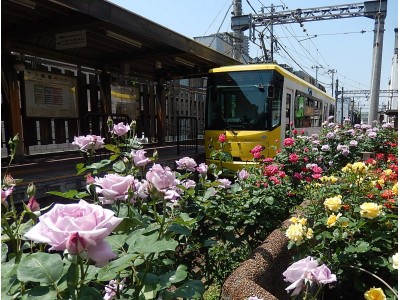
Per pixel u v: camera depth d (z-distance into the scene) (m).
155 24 6.61
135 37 7.09
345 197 3.14
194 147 11.49
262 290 1.89
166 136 11.98
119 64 9.16
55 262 1.06
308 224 2.95
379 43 15.66
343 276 2.63
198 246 2.62
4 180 1.66
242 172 3.60
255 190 3.61
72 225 0.92
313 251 2.63
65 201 4.89
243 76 8.82
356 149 7.85
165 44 7.19
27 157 7.05
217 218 2.76
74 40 6.24
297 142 6.36
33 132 7.21
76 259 0.96
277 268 2.49
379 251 2.42
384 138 8.45
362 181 3.38
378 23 15.73
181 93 12.97
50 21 6.02
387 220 2.61
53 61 7.69
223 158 4.10
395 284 2.42
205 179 3.05
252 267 2.21
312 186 3.71
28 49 7.03
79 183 5.23
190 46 8.02
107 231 0.98
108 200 1.66
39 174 5.30
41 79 7.30
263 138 8.52
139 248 1.24
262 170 4.37
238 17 16.17
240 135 8.59
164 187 1.56
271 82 8.63
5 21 6.05
